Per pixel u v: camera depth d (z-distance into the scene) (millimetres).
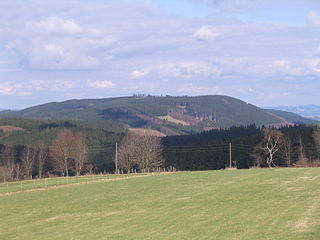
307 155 124875
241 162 139875
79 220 33438
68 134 141250
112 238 25812
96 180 75750
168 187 54625
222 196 42250
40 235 28703
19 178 125688
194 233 25531
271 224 26484
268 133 126688
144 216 33062
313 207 32094
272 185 50219
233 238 23438
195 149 156000
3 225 33500
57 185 67875
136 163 128625
